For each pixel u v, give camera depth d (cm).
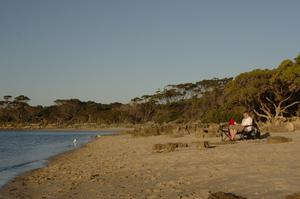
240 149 1683
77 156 2523
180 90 12962
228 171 1126
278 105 5078
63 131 12206
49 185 1303
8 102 16838
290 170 1057
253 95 4931
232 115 4862
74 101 16562
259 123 4412
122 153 2275
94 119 15075
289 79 4803
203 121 5528
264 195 795
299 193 733
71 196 1034
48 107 17112
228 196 757
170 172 1254
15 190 1257
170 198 873
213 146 1959
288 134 2595
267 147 1694
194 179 1074
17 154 3069
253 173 1051
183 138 3150
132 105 14262
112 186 1121
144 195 941
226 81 11531
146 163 1570
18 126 15175
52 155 2839
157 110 13012
